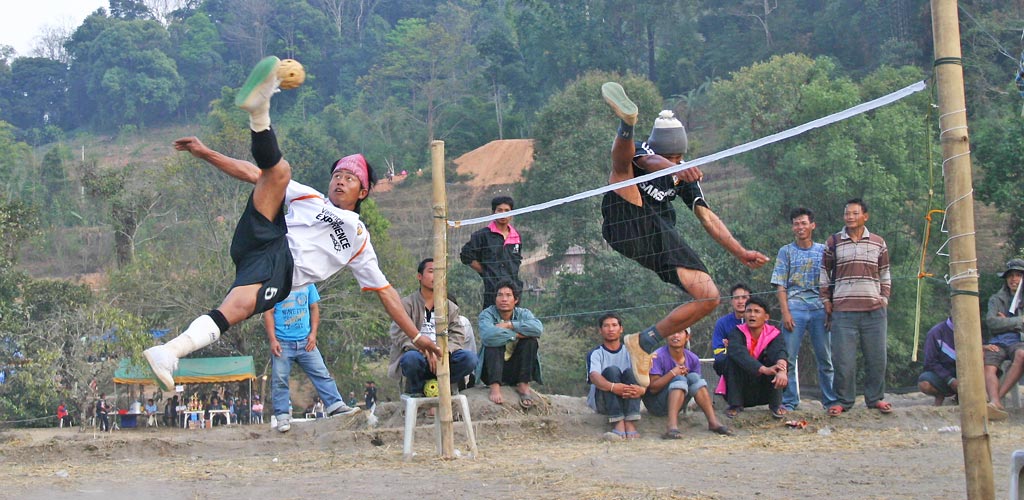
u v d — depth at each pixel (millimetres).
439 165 7566
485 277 9508
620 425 8672
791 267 9727
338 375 26156
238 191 31750
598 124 33062
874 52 52844
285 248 4812
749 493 5516
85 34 113875
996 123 25719
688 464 6746
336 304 25812
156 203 36469
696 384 8867
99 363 20547
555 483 6012
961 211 4273
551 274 29562
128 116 105500
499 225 9555
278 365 9336
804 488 5648
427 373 8805
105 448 8492
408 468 7000
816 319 9562
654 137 6375
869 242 9227
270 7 110000
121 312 20844
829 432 8586
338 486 6258
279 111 97312
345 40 107688
